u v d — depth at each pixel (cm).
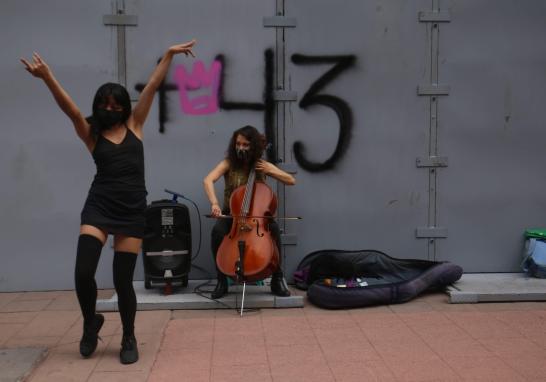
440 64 512
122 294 350
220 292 461
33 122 490
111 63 491
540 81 519
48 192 496
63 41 487
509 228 527
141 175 357
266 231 426
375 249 520
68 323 424
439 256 525
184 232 470
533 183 526
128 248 350
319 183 513
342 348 374
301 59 504
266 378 332
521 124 521
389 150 515
